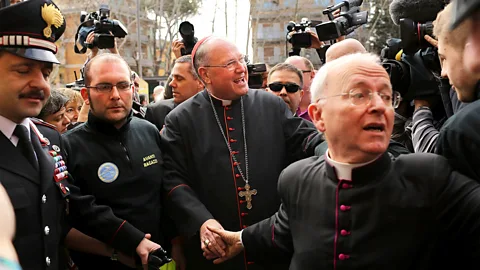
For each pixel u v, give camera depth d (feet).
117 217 8.94
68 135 9.44
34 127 8.15
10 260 2.56
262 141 9.80
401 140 9.37
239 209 9.53
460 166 5.44
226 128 9.90
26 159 7.42
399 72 8.46
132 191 9.28
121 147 9.39
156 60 75.56
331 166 6.01
